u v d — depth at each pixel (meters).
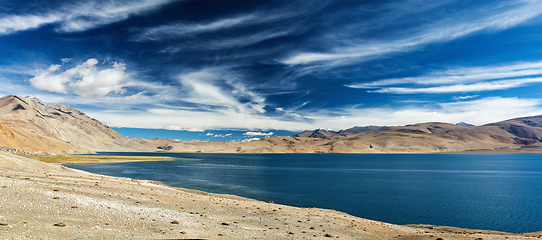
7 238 11.02
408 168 175.00
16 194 19.45
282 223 27.59
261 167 182.62
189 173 121.12
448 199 62.25
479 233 32.00
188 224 20.73
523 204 57.06
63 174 50.41
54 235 12.67
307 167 186.25
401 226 34.47
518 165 198.38
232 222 25.17
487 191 75.19
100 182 43.59
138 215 20.70
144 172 119.94
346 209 51.03
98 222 16.78
